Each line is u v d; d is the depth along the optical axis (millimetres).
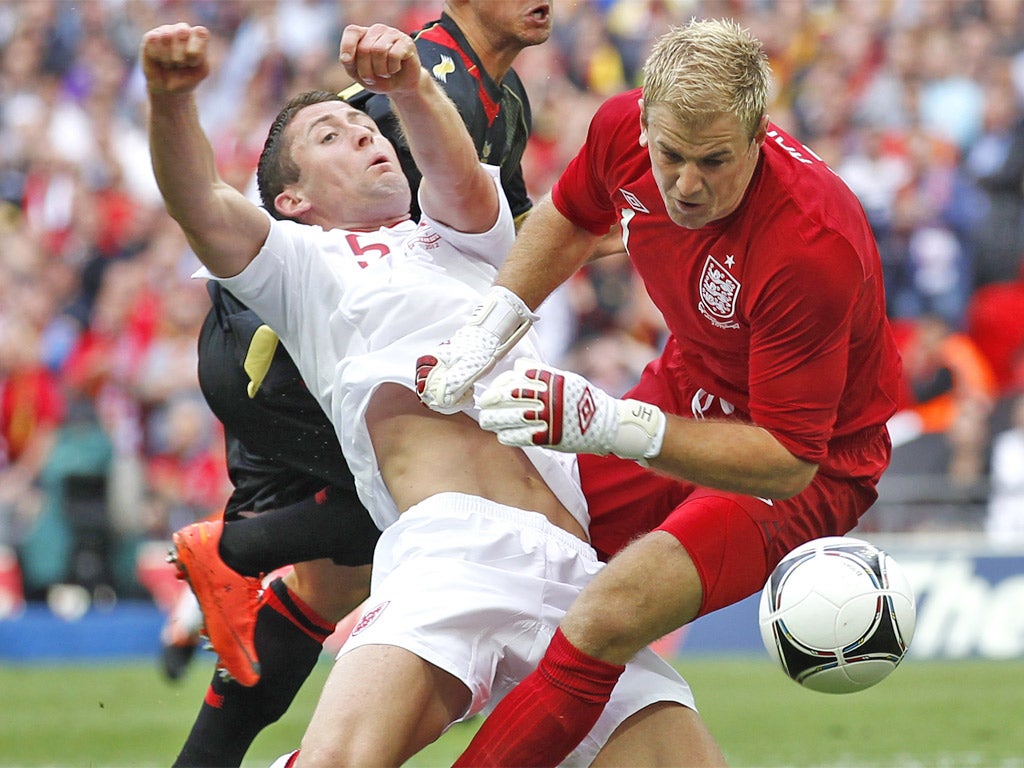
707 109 11062
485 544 12594
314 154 14578
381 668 11930
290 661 15836
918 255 40156
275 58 49562
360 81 12156
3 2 53094
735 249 12078
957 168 41875
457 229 13617
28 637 36438
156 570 37125
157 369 41688
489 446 13289
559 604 12875
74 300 45781
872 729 23516
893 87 44000
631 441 11516
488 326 12828
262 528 15055
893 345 13820
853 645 12492
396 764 11938
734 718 25156
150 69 11562
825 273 11711
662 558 12242
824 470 13297
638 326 39188
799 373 11938
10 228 48750
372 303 13336
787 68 46031
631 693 12789
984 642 32531
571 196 13461
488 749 12172
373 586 13047
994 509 34000
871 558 12734
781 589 12703
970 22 44562
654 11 47594
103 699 29219
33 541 36875
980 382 36719
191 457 39531
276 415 15195
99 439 36875
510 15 15531
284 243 13414
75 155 49594
